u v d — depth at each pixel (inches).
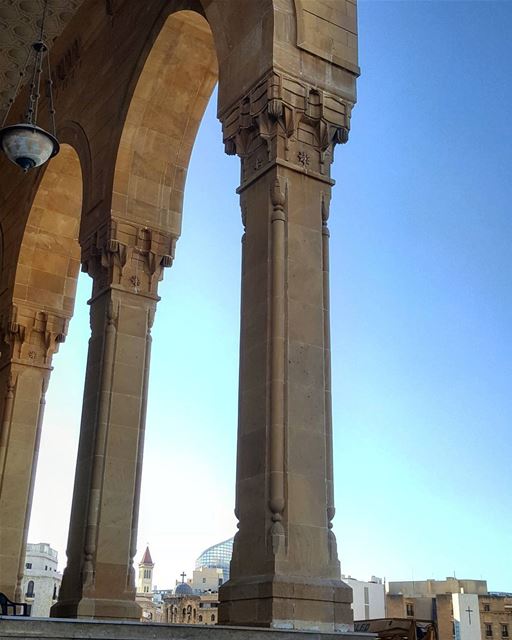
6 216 993.5
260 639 335.0
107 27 796.0
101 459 615.8
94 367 658.8
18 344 906.1
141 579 4731.8
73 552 601.6
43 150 537.3
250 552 402.6
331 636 361.7
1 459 865.5
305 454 418.0
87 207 742.5
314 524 406.9
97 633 295.3
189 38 690.8
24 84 954.7
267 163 476.1
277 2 504.4
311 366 439.8
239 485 426.3
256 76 497.0
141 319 677.9
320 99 498.6
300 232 464.8
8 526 848.9
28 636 280.8
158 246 700.7
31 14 844.0
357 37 539.2
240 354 456.1
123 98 721.0
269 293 443.8
